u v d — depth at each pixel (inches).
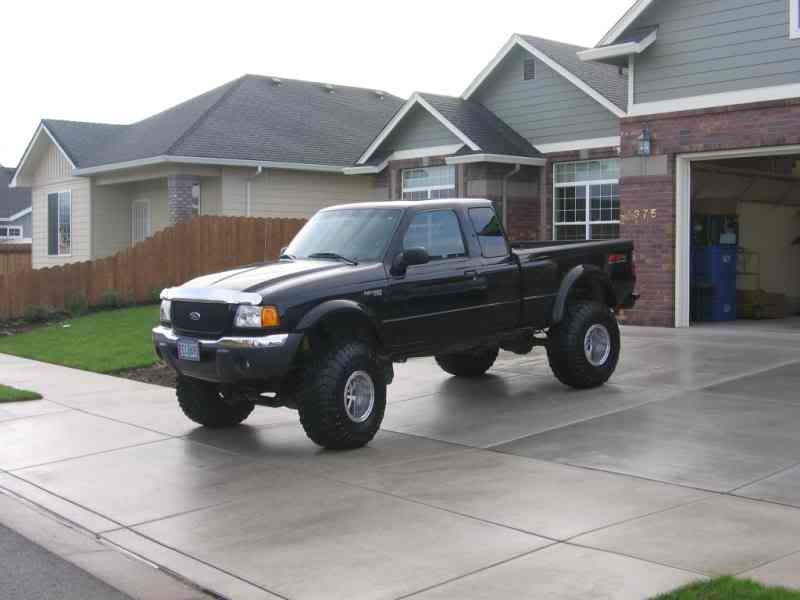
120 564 229.3
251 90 1130.7
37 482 306.2
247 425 384.8
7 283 770.2
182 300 341.1
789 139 577.3
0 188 1974.7
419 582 205.0
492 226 399.9
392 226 363.3
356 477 297.0
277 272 343.9
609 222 813.9
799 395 394.0
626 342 567.8
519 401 406.3
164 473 311.9
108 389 470.3
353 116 1168.2
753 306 741.3
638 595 190.5
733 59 601.0
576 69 830.5
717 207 722.2
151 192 1084.5
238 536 244.4
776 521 236.8
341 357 327.0
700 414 364.5
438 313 367.6
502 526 241.4
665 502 256.5
